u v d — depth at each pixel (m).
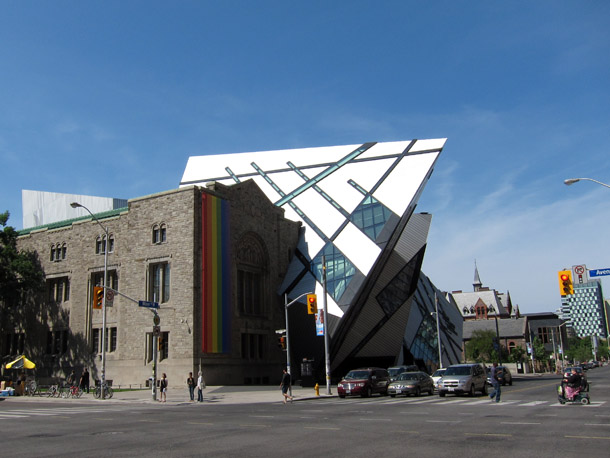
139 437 16.27
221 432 17.20
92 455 12.95
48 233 59.62
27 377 49.59
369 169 65.81
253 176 72.94
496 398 28.02
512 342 136.00
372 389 36.78
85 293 55.12
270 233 58.34
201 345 46.91
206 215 50.06
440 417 20.66
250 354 53.69
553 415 20.66
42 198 81.19
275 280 57.97
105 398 37.09
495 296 174.25
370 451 12.86
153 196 51.62
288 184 69.31
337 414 23.09
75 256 56.88
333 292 53.41
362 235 57.06
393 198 59.69
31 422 21.31
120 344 50.81
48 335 57.62
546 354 132.12
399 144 68.31
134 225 52.25
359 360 59.91
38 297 58.94
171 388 45.59
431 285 83.88
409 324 67.19
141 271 50.81
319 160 71.50
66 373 54.19
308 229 62.12
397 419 20.25
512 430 16.28
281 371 56.12
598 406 24.53
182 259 48.59
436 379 41.88
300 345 54.16
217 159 79.69
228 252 51.66
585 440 14.11
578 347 178.12
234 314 51.41
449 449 12.95
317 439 15.12
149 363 48.59
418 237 62.59
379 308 58.84
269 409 27.09
